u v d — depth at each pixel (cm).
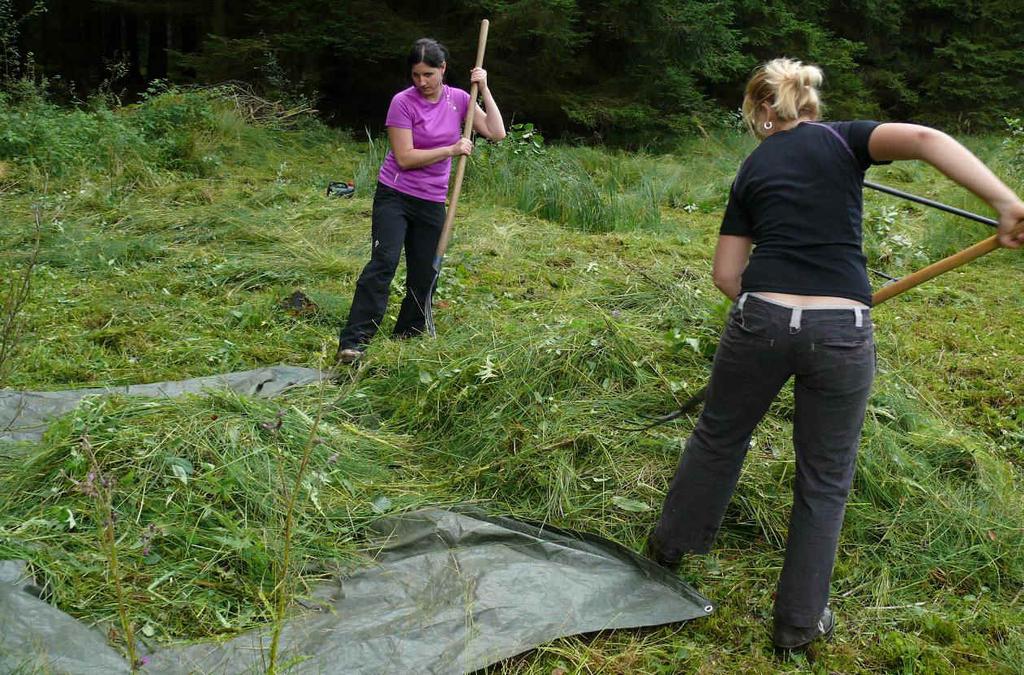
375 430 378
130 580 268
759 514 318
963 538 316
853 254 249
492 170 872
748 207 260
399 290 555
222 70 1347
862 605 289
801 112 259
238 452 317
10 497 295
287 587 271
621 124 1372
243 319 507
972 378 469
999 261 704
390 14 1348
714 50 1434
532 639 255
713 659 262
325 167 1023
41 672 221
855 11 1823
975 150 1423
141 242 637
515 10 1263
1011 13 1880
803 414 254
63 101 1450
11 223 661
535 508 322
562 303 520
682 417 360
